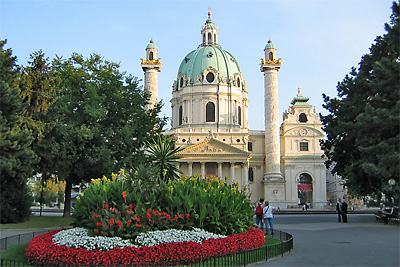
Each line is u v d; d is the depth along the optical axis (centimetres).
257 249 2042
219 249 2139
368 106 3581
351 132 4081
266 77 10138
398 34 3647
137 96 5384
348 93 4781
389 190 4528
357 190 4728
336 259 2134
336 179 12112
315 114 11094
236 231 2492
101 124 4969
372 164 3500
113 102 5034
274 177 9962
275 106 10081
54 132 4356
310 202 11288
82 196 2488
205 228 2406
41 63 4391
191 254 2030
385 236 3094
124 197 2308
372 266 1928
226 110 11325
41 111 4319
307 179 11106
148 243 2078
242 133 10669
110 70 5484
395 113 3431
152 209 2381
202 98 11269
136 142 5309
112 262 1941
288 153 10894
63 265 1912
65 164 4431
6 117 3500
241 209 2712
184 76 11681
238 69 12019
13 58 3891
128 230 2184
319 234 3328
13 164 3506
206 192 2497
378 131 3631
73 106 4725
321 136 10938
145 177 2495
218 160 10088
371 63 4362
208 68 11419
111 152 4766
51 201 11344
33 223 4316
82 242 2030
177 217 2316
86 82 5009
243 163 10169
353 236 3128
